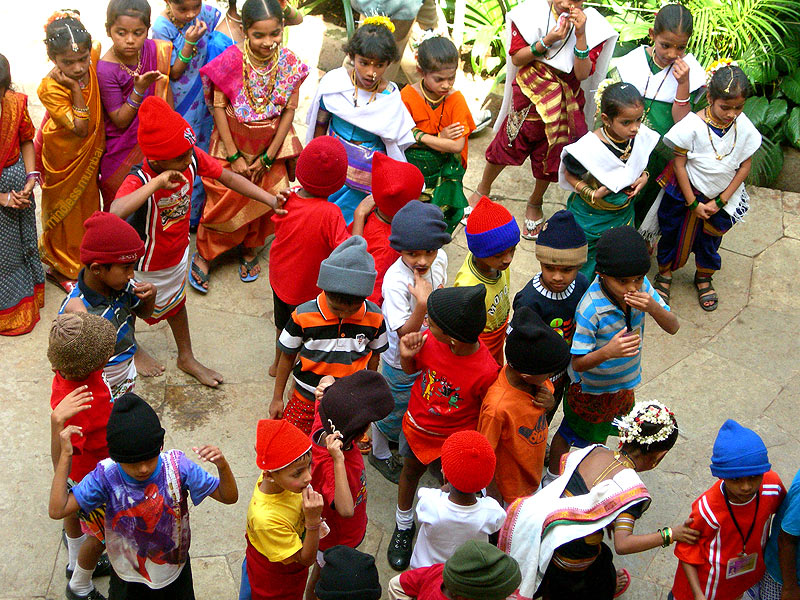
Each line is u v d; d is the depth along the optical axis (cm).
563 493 342
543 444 365
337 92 498
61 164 489
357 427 331
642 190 581
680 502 440
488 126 692
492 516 330
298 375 393
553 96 550
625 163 494
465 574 271
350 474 345
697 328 546
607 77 646
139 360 482
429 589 295
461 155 539
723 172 515
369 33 484
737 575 341
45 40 461
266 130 515
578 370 391
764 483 333
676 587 357
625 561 414
